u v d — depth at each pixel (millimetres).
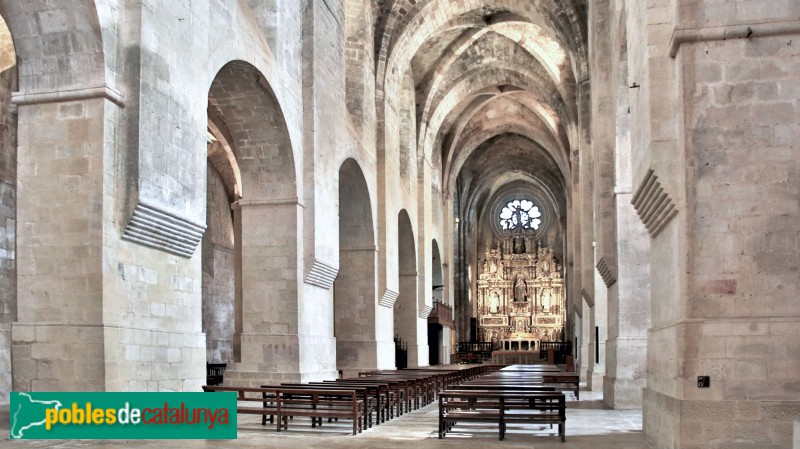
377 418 14164
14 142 18453
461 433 12898
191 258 14078
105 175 11672
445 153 45531
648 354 12266
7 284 17984
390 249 30062
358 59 27297
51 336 11477
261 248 19953
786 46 9898
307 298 20344
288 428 13398
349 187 27609
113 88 11891
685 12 9992
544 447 11102
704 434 9477
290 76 19875
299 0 20953
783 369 9461
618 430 13375
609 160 20078
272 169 19969
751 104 9891
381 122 29328
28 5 11594
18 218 11828
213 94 18703
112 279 11672
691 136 9922
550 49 34219
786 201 9711
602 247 19500
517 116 46062
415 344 35750
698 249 9773
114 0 12086
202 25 14547
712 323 9625
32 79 11969
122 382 11695
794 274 9594
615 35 18500
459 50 34969
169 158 12953
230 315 31719
